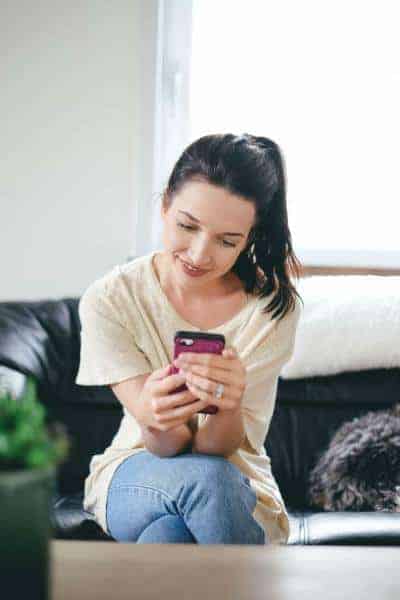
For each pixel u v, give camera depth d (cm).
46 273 381
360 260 379
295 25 383
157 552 160
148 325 224
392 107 382
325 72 383
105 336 223
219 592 141
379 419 312
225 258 216
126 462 213
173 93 385
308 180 385
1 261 382
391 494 298
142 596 138
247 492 199
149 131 377
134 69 378
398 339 323
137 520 203
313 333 324
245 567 153
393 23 381
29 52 380
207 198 210
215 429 206
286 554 161
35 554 120
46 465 120
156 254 232
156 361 224
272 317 226
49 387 312
